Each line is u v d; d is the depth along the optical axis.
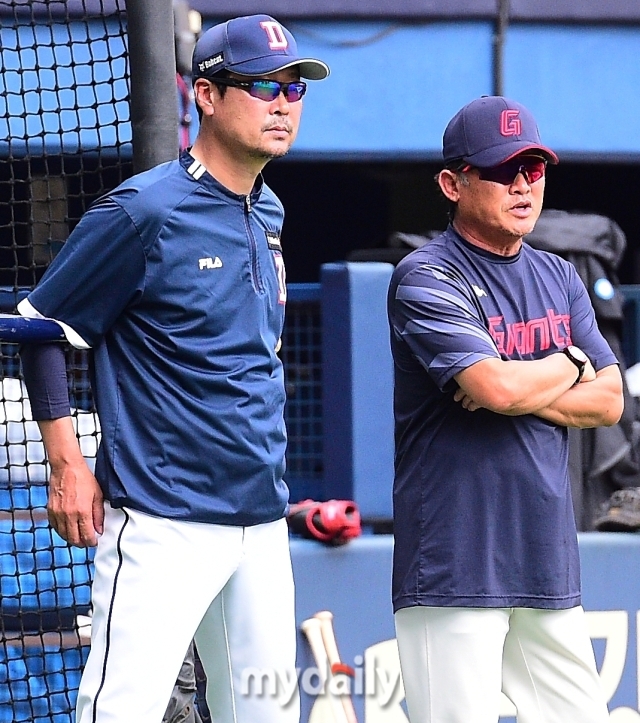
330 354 18.14
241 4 29.09
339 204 39.03
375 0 29.86
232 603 11.41
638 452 18.62
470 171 12.09
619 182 40.81
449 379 11.67
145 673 10.70
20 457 16.73
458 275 12.16
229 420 10.88
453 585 11.79
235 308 10.98
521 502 11.89
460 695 11.84
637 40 31.39
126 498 10.80
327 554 16.38
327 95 30.14
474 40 30.56
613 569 16.97
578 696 12.23
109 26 24.02
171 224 10.69
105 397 10.99
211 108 10.86
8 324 10.66
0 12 23.75
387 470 17.77
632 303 20.03
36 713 15.75
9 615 14.77
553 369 11.91
